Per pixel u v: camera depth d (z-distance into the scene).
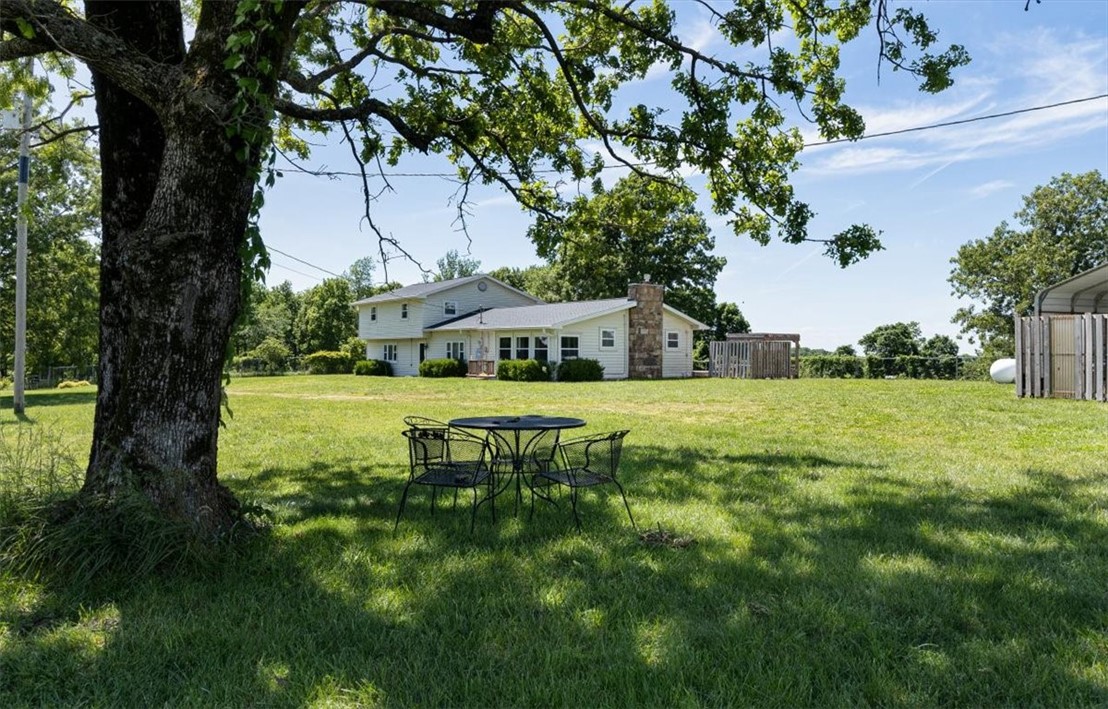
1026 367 15.54
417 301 33.94
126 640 2.82
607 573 3.69
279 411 14.87
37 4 3.61
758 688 2.42
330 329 48.00
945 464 7.18
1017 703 2.33
